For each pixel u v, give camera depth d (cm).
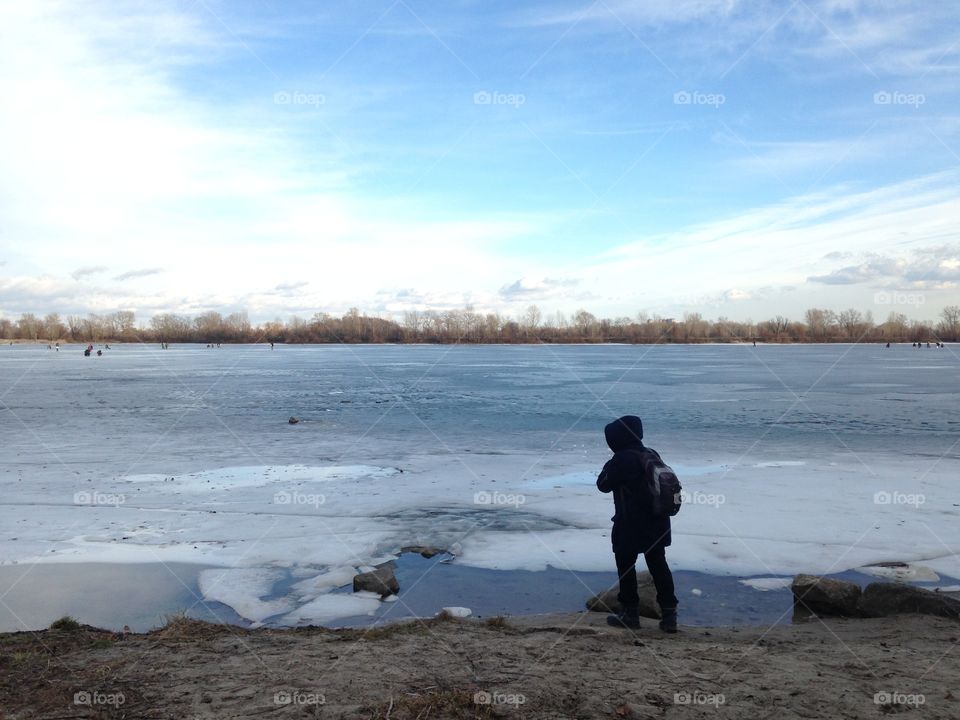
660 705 441
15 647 544
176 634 586
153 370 5881
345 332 17550
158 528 1064
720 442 1886
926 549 951
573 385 4069
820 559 911
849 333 16862
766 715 429
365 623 705
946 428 2152
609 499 1251
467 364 6975
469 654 527
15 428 2220
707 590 801
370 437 2016
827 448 1784
